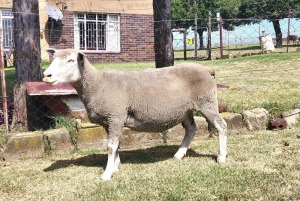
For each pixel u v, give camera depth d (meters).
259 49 24.53
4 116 6.64
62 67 4.79
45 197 4.62
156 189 4.65
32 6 6.96
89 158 6.05
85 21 19.91
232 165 5.45
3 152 6.05
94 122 5.27
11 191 4.86
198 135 7.11
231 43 28.09
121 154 6.28
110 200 4.39
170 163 5.66
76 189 4.81
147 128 5.41
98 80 5.05
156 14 7.96
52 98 6.73
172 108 5.36
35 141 6.18
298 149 6.09
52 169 5.61
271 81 11.91
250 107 8.12
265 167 5.32
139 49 20.61
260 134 7.19
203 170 5.25
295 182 4.70
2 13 18.78
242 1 36.50
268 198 4.25
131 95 5.19
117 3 20.09
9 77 12.26
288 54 17.94
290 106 8.12
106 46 20.27
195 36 21.50
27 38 6.91
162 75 5.42
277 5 32.72
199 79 5.46
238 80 12.28
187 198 4.32
